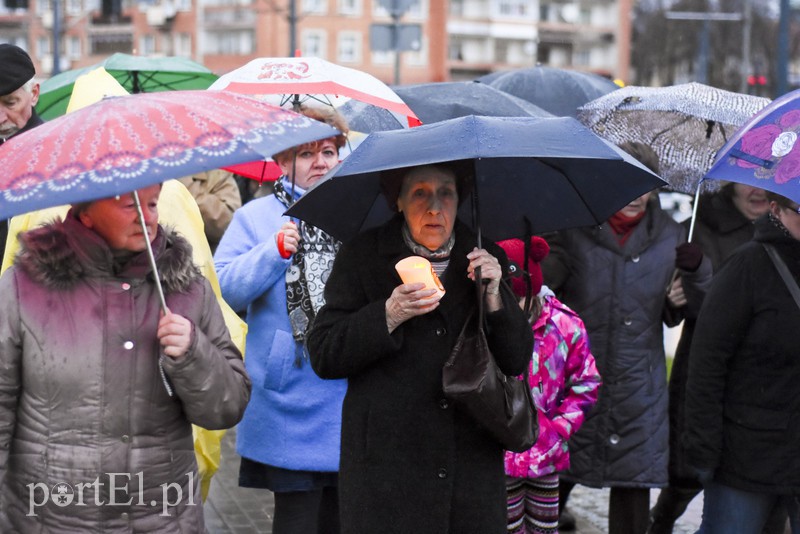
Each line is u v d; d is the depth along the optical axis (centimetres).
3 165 366
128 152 357
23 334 405
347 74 654
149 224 409
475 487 452
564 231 674
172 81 1056
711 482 570
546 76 1058
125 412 409
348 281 464
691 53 7275
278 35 9569
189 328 403
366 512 449
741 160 503
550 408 586
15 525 414
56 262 402
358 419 455
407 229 464
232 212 862
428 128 433
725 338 549
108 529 412
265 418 600
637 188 475
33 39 10506
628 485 660
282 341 596
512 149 411
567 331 587
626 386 662
